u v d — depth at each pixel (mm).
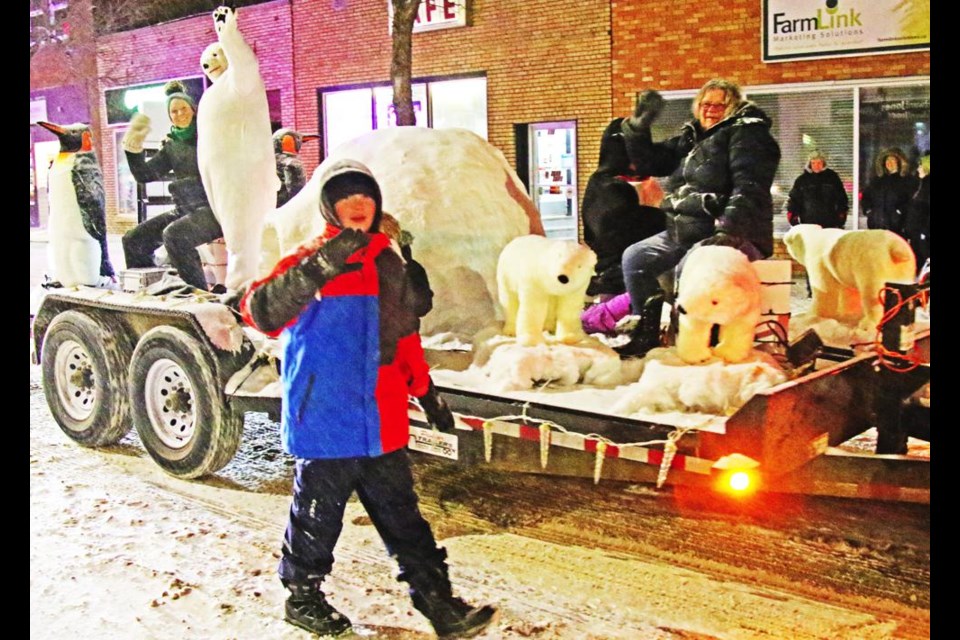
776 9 13469
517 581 4148
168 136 7086
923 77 12742
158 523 5086
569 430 4117
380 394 3627
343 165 3682
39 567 4520
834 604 3766
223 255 6973
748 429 3678
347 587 4215
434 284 5094
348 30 17516
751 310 4152
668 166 5891
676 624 3721
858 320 5266
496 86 16031
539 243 4723
